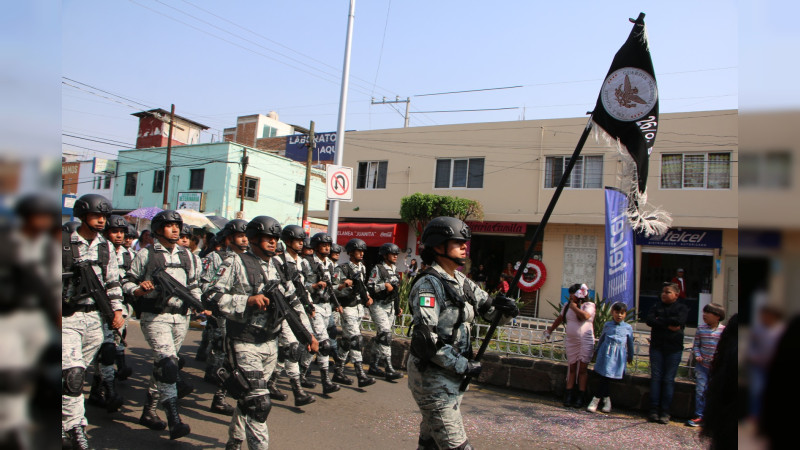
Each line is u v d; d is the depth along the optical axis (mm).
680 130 16109
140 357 7902
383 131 21359
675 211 16031
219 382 5656
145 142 33125
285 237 6785
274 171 29125
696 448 5246
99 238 4668
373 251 21078
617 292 7980
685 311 6117
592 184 17406
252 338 4148
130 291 4918
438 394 3189
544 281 17625
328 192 9914
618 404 6598
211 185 27203
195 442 4715
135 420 5184
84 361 4340
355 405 6207
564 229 17750
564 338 7145
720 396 1766
